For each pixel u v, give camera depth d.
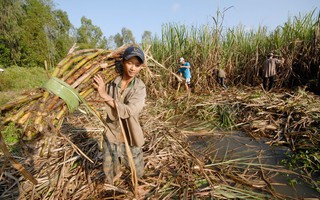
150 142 3.30
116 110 1.74
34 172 2.48
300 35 7.39
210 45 7.89
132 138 1.96
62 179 2.34
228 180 2.57
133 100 1.80
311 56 7.01
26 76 14.93
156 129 3.90
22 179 2.37
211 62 7.94
